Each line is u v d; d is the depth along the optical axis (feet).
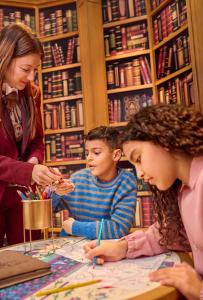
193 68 7.29
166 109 2.39
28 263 2.42
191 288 2.00
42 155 5.21
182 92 7.95
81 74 9.26
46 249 3.24
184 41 7.83
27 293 2.02
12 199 4.81
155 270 2.40
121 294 1.92
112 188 4.65
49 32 9.59
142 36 9.04
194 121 2.32
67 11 9.45
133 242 2.84
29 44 4.41
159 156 2.30
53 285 2.15
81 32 9.21
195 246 2.47
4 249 3.29
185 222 2.56
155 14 8.81
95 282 2.16
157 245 2.87
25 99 4.96
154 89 8.77
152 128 2.28
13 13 9.52
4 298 1.95
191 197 2.42
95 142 4.70
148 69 8.95
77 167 9.43
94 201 4.68
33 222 3.15
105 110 9.12
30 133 4.97
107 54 9.27
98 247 2.77
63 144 9.50
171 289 1.98
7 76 4.56
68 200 4.78
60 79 9.52
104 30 9.38
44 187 3.82
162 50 8.66
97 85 9.14
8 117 4.73
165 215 2.91
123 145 2.52
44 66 9.63
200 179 2.27
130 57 9.16
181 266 2.29
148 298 1.85
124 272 2.38
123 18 9.17
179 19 7.95
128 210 4.33
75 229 4.06
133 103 9.12
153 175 2.36
